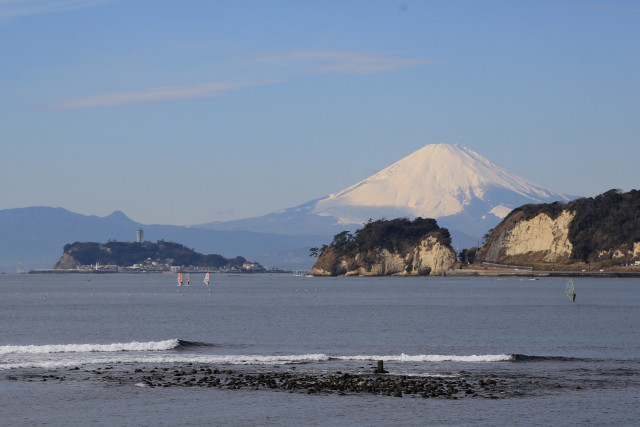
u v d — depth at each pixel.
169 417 46.34
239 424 44.91
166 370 61.47
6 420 45.53
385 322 120.00
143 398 50.84
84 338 93.25
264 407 48.56
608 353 76.31
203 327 109.94
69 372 60.34
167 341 80.62
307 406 48.75
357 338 92.75
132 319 127.69
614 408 48.75
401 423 45.19
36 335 97.38
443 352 77.62
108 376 58.41
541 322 119.75
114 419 45.88
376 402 49.81
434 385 54.94
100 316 135.88
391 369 62.81
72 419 45.81
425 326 111.81
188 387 54.22
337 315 137.62
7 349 74.69
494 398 51.16
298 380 56.41
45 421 45.38
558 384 56.16
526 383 56.50
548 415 46.94
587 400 50.84
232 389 53.47
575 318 128.75
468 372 61.50
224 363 65.75
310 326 111.88
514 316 134.38
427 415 46.78
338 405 49.03
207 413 47.12
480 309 156.88
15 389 53.50
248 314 141.12
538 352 77.38
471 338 92.88
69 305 178.25
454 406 48.94
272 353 75.88
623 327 109.56
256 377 57.72
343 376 57.81
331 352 77.12
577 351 78.44
